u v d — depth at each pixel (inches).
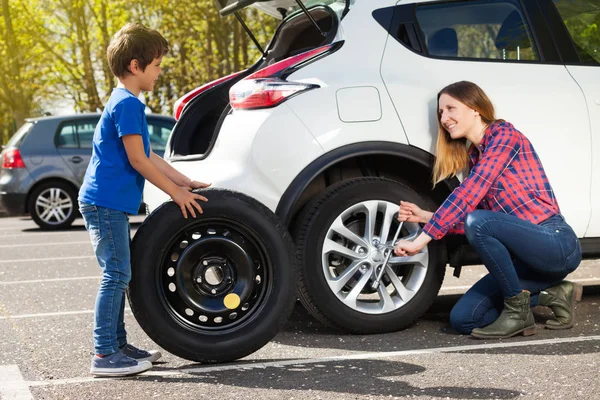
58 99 1430.9
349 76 185.8
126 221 157.0
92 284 278.5
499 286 183.9
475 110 181.9
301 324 201.3
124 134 152.3
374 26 190.5
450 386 142.0
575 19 201.5
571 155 193.2
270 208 181.3
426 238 179.2
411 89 187.5
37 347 182.4
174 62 1078.4
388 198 185.8
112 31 1213.1
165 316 160.2
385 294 186.2
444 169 185.6
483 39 195.2
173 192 158.4
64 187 502.6
